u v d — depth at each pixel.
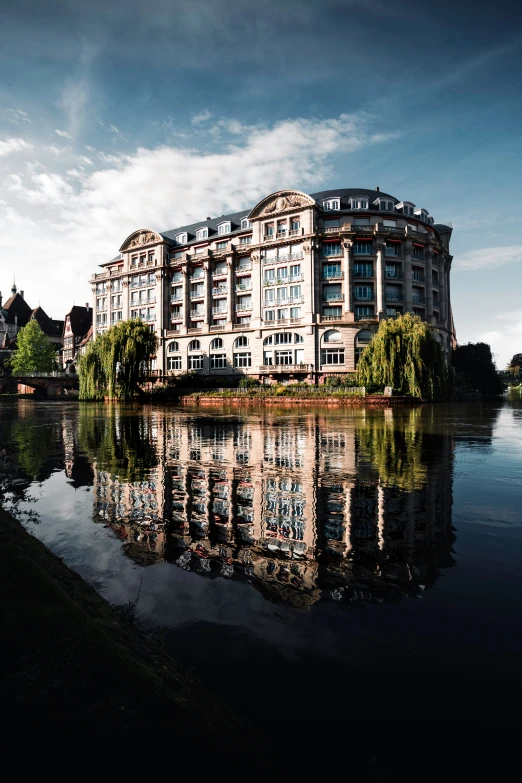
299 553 6.02
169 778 2.18
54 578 4.47
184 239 73.31
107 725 2.45
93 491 9.40
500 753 2.72
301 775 2.45
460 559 5.79
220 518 7.54
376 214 58.38
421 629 4.13
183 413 34.56
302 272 58.88
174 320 70.69
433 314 61.41
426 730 2.90
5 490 9.49
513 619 4.31
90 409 40.44
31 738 2.28
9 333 103.00
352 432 20.30
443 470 11.48
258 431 20.94
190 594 4.82
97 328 80.88
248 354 63.53
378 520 7.41
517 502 8.45
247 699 3.15
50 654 3.00
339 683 3.36
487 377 70.50
